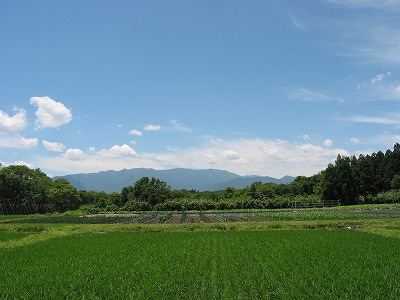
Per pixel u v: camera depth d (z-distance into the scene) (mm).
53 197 94000
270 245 23516
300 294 11984
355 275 14203
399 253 19719
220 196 95438
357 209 60094
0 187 90625
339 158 88875
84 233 35344
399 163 91312
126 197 92125
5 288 13109
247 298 11867
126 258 19062
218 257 19312
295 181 112250
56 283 13703
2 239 29641
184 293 12648
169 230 36375
